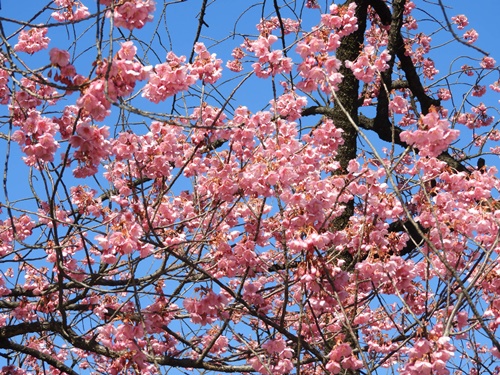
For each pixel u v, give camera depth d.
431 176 5.67
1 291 6.12
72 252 6.16
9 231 6.43
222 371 5.87
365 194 5.54
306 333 6.14
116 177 5.69
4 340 6.07
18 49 4.82
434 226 5.44
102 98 3.93
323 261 4.91
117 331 5.20
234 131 5.51
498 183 5.46
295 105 5.92
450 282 4.93
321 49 5.39
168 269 5.61
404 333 5.38
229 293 5.38
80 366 7.93
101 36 3.98
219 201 5.54
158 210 5.89
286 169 5.03
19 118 5.00
